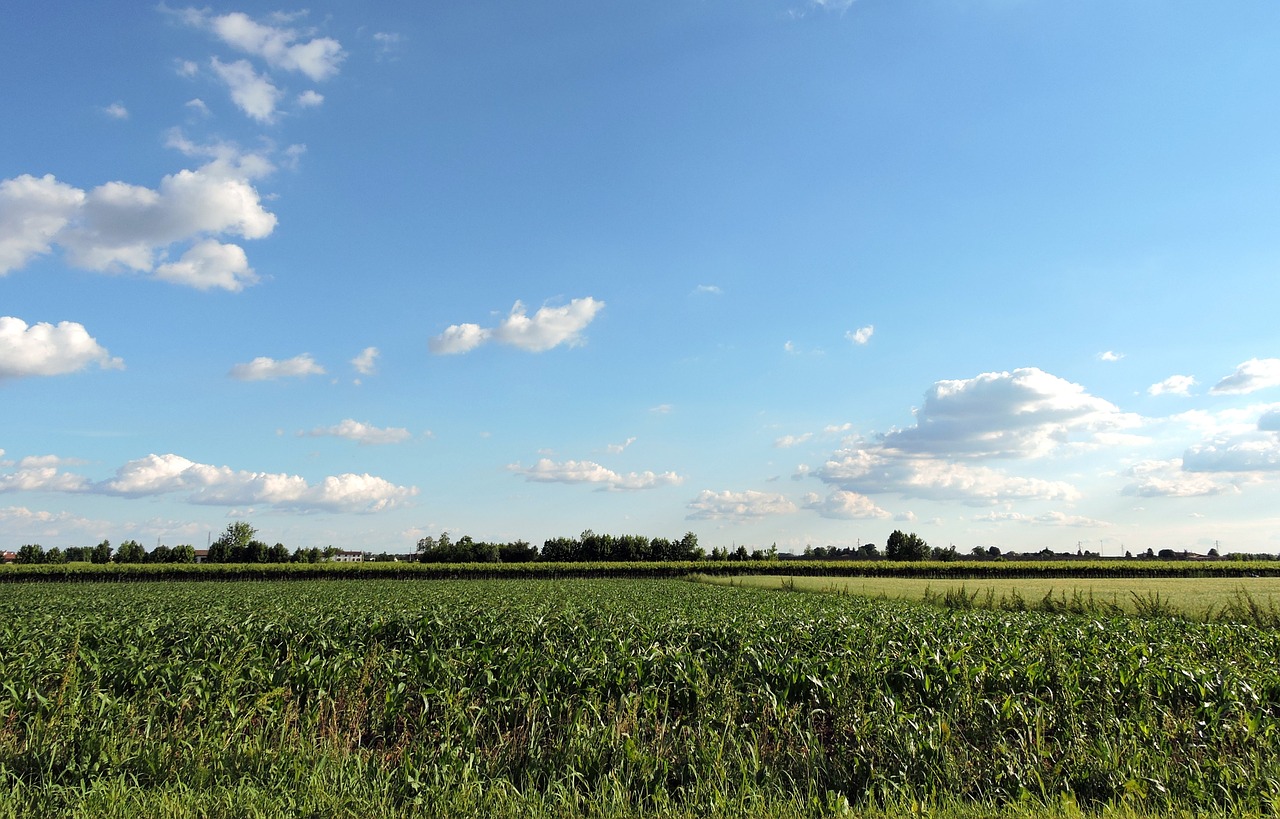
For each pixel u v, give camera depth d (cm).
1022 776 734
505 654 1173
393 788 707
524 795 675
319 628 1423
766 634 1348
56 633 1434
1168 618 2134
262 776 722
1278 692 1054
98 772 735
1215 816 641
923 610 2145
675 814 646
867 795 707
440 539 13162
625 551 12594
